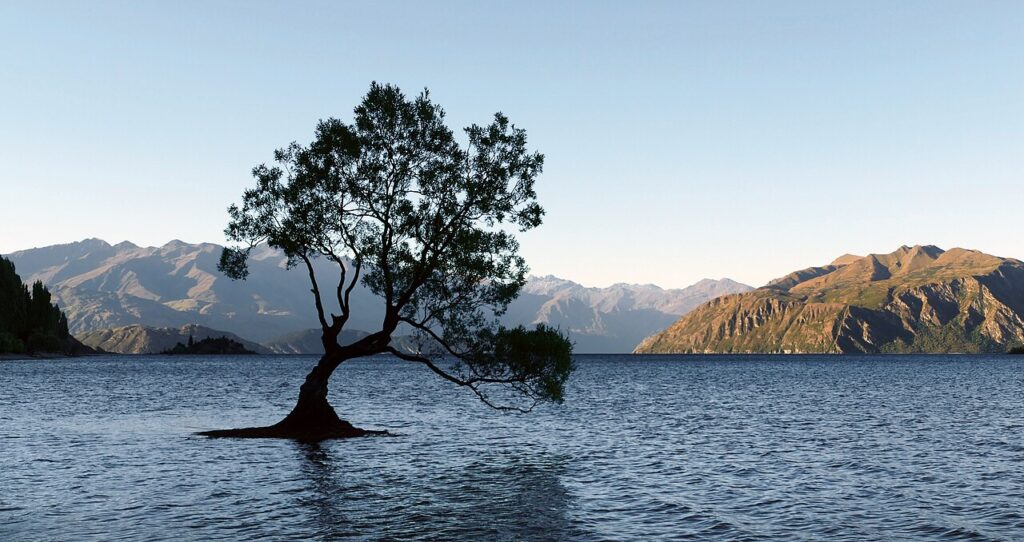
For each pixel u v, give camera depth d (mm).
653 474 36312
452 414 71875
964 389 116375
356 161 45219
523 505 28781
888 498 30109
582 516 26906
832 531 24594
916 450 44906
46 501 29172
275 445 46219
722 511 27719
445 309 44875
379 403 86500
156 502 29125
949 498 30062
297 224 45469
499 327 44000
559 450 45438
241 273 46156
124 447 45219
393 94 45719
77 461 39531
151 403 85562
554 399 43250
